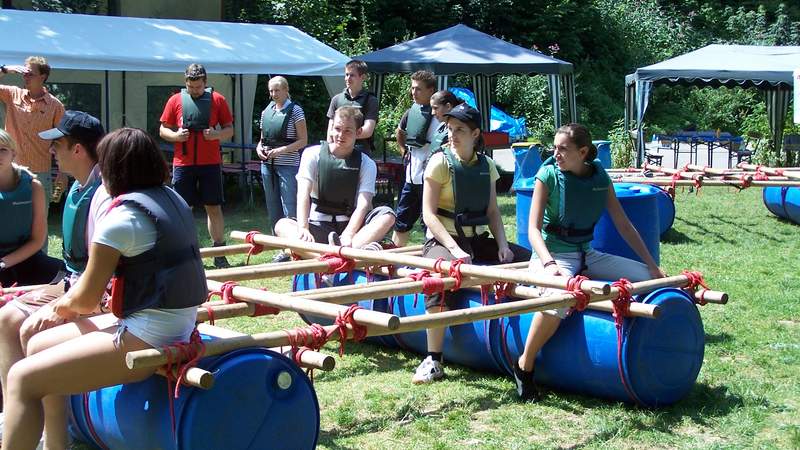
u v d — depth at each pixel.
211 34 13.54
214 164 9.14
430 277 5.12
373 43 26.64
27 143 8.21
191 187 9.13
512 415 4.93
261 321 6.86
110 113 15.38
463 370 5.72
